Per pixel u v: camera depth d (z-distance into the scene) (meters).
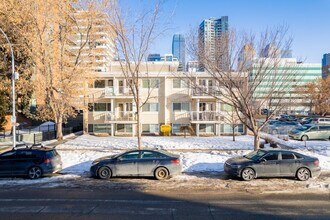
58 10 26.39
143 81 35.78
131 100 36.06
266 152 12.76
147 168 12.67
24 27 25.38
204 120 34.53
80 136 33.56
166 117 35.72
